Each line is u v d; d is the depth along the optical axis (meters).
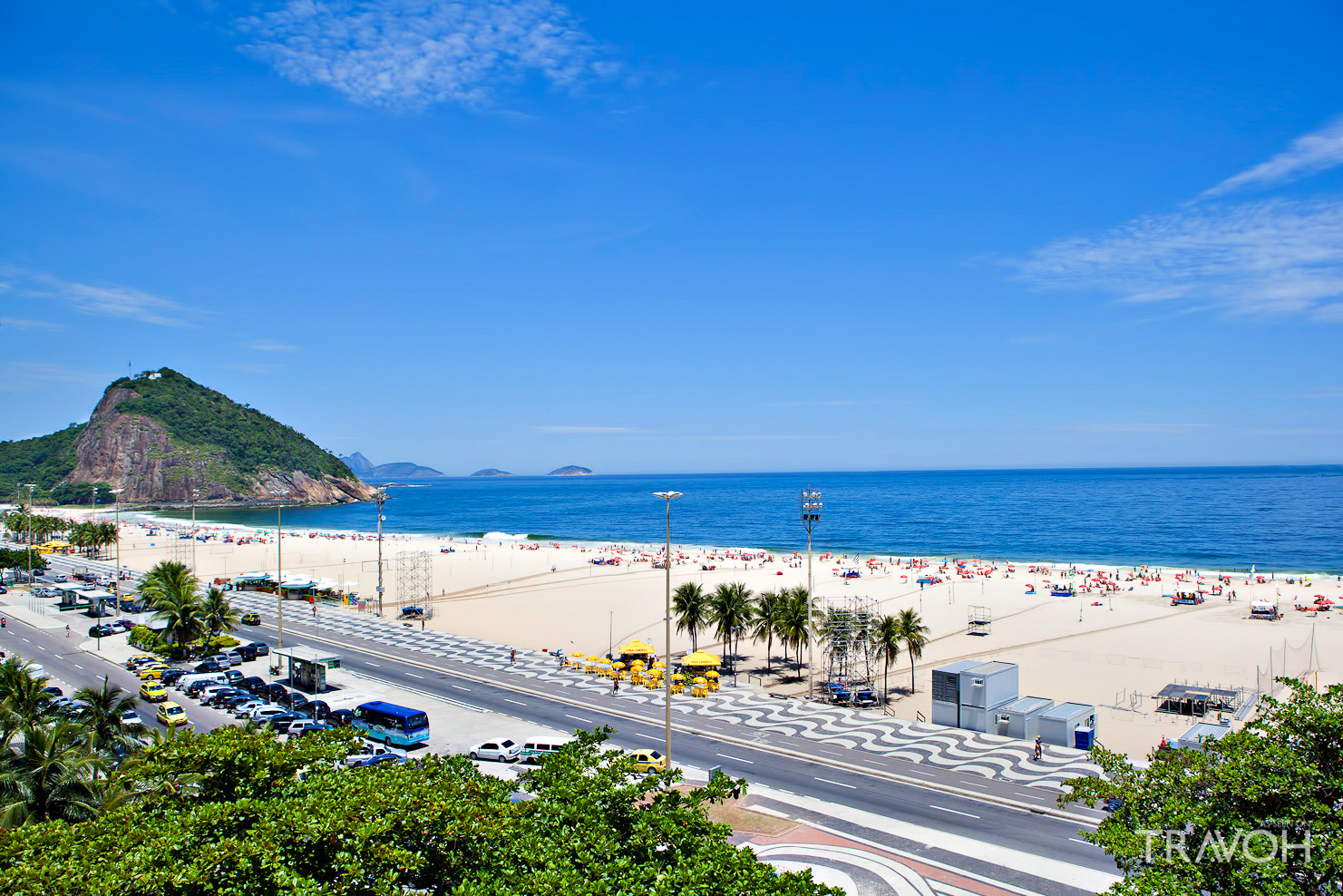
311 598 116.50
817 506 69.50
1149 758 25.19
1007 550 191.25
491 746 49.53
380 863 19.41
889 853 35.91
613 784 24.50
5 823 29.19
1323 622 97.50
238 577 123.88
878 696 68.44
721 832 22.92
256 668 74.69
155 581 79.75
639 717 58.28
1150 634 91.44
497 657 79.00
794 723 56.88
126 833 19.97
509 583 138.25
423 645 84.50
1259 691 66.19
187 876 17.92
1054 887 32.78
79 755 33.25
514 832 21.77
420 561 153.38
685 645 89.62
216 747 22.55
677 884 19.78
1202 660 78.44
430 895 21.16
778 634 77.75
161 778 23.44
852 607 93.94
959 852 36.12
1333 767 20.73
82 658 77.44
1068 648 84.62
